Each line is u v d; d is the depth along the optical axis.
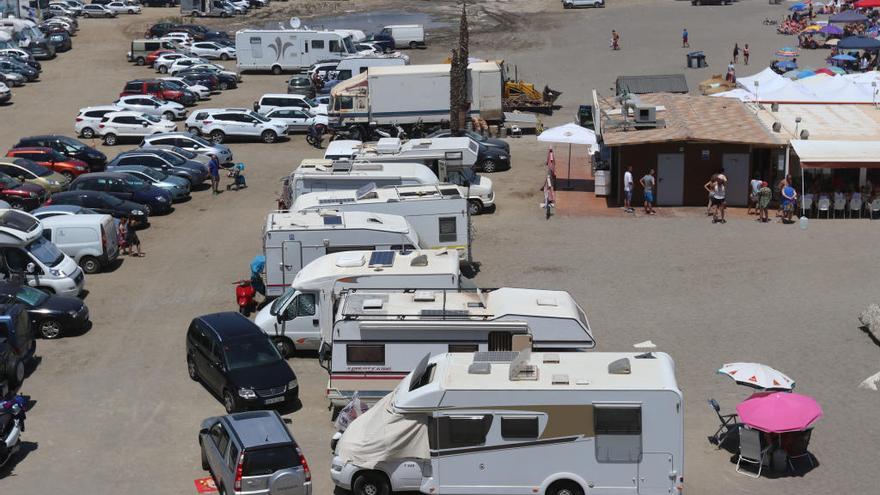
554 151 92.00
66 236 58.97
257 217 72.06
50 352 47.44
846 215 68.75
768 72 96.38
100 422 39.94
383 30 150.62
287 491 31.00
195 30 158.38
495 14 187.88
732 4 184.25
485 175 83.25
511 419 31.38
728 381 42.69
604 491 31.45
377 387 38.03
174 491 34.28
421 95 92.56
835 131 73.81
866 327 48.72
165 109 105.94
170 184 76.00
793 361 44.91
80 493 34.19
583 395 31.03
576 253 61.56
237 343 41.34
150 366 45.69
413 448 32.09
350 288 43.59
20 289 50.00
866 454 36.38
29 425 39.72
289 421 39.72
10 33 144.62
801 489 34.09
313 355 46.38
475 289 42.72
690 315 50.75
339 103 92.94
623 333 48.28
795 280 55.91
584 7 188.62
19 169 74.94
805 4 163.62
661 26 163.50
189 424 39.72
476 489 32.03
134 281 58.00
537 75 129.38
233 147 96.19
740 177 71.56
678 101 83.31
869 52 125.62
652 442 31.03
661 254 61.03
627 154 71.75
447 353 34.78
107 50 152.75
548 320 37.31
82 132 98.62
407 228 50.47
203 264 61.03
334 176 60.72
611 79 125.00
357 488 32.78
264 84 129.50
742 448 35.44
